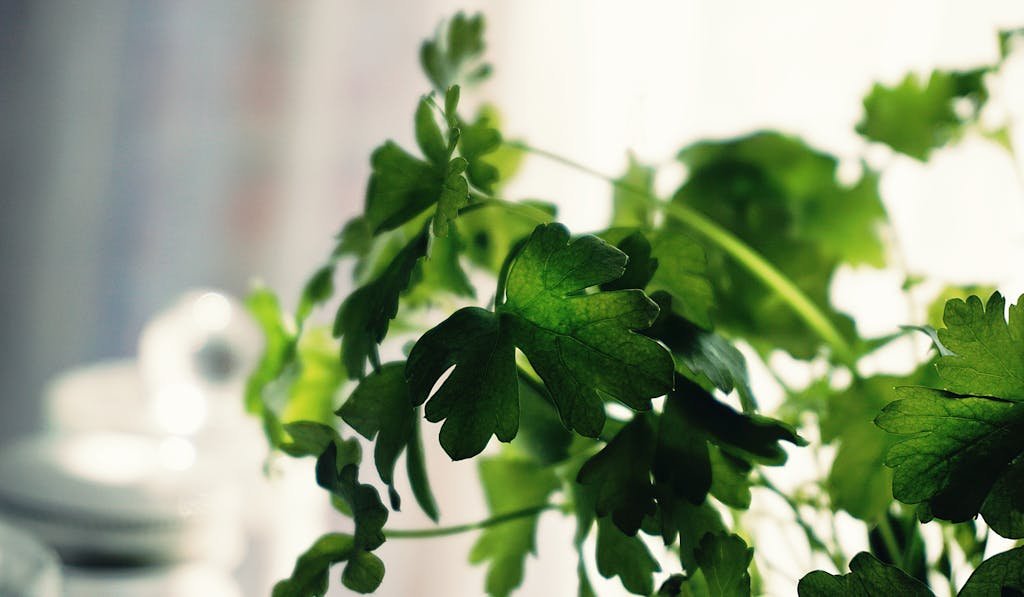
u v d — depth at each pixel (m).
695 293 0.35
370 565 0.33
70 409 0.59
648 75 0.61
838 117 0.58
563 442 0.36
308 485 0.58
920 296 0.43
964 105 0.41
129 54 0.75
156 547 0.50
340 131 0.71
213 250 0.74
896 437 0.35
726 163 0.42
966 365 0.32
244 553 0.66
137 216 0.75
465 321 0.33
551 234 0.33
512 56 0.63
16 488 0.50
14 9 0.75
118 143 0.75
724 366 0.33
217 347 0.58
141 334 0.75
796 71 0.59
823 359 0.39
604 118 0.61
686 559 0.33
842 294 0.53
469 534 0.64
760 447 0.33
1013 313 0.32
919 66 0.57
